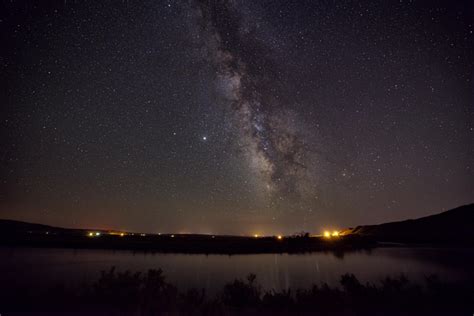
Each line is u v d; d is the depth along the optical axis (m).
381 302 6.02
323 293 6.61
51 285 8.46
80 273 11.06
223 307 5.80
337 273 12.44
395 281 7.75
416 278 10.42
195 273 12.31
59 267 12.48
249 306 6.19
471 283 8.87
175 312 5.23
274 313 5.57
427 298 6.21
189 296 6.24
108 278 7.17
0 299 6.09
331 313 5.42
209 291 9.03
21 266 12.31
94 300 5.90
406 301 6.02
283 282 10.73
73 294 6.39
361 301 6.13
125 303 5.70
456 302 5.89
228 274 12.22
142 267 13.50
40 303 5.74
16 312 5.23
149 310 5.28
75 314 5.09
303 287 9.83
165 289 6.63
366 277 11.16
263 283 10.55
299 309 5.78
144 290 6.51
